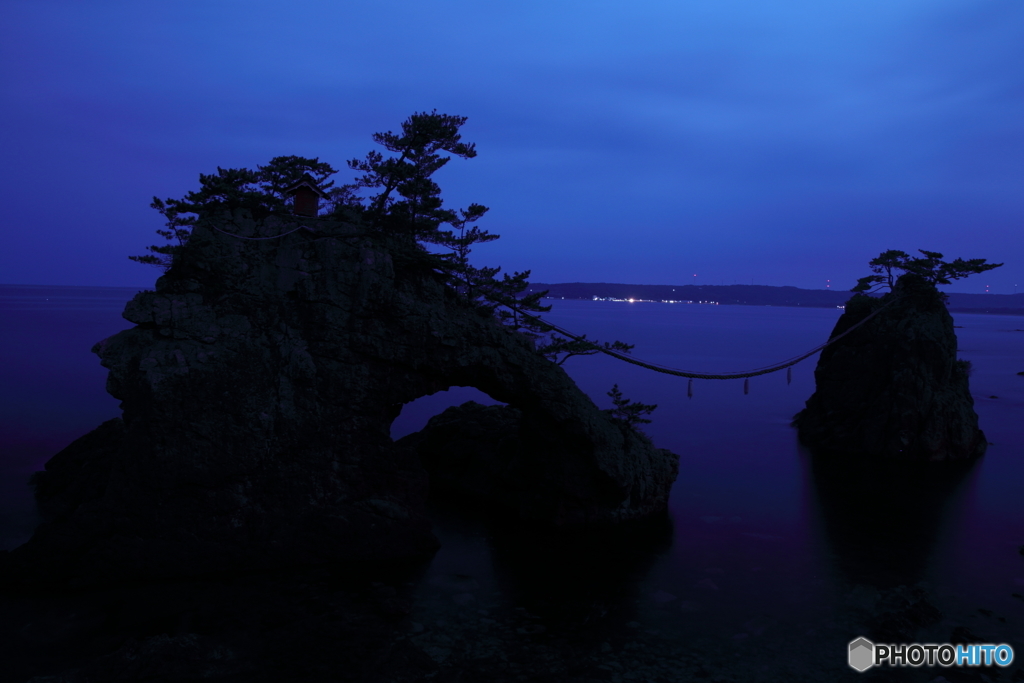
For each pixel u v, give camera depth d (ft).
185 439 92.68
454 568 98.53
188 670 65.77
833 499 141.08
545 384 115.03
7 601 81.82
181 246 98.58
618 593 91.86
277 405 97.91
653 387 323.78
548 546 109.91
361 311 101.40
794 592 93.40
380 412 104.78
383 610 82.89
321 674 66.69
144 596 84.28
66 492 115.55
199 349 95.09
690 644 77.71
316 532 97.50
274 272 101.45
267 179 114.32
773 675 71.15
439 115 114.11
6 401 215.72
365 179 117.29
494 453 138.92
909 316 186.39
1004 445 198.49
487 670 70.03
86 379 262.26
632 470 121.80
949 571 102.42
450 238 115.96
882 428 183.83
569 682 68.28
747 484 152.66
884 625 83.20
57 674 63.72
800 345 550.36
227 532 93.97
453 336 105.91
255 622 78.13
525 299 119.44
